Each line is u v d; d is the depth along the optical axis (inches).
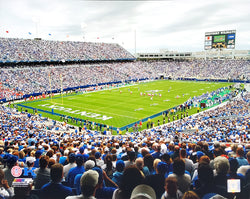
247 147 365.7
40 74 2704.2
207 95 2220.7
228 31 3590.1
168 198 131.6
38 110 1781.5
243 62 3801.7
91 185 147.3
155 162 230.4
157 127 1355.8
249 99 1847.9
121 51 4288.9
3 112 1482.5
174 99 2177.7
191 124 1158.3
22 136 804.6
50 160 270.2
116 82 3336.6
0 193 180.4
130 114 1659.7
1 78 2348.7
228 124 1007.6
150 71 4126.5
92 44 3991.1
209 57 4729.3
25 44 3031.5
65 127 1314.0
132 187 148.0
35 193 179.5
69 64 3410.4
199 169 167.2
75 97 2317.9
